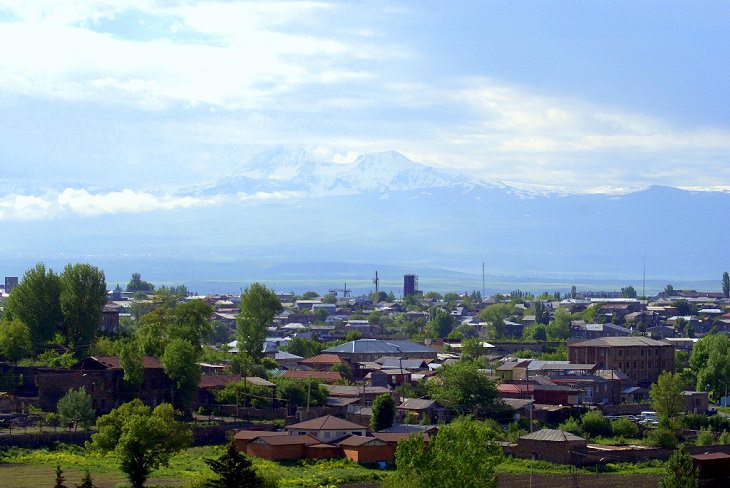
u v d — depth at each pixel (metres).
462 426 170.50
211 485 150.50
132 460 192.50
